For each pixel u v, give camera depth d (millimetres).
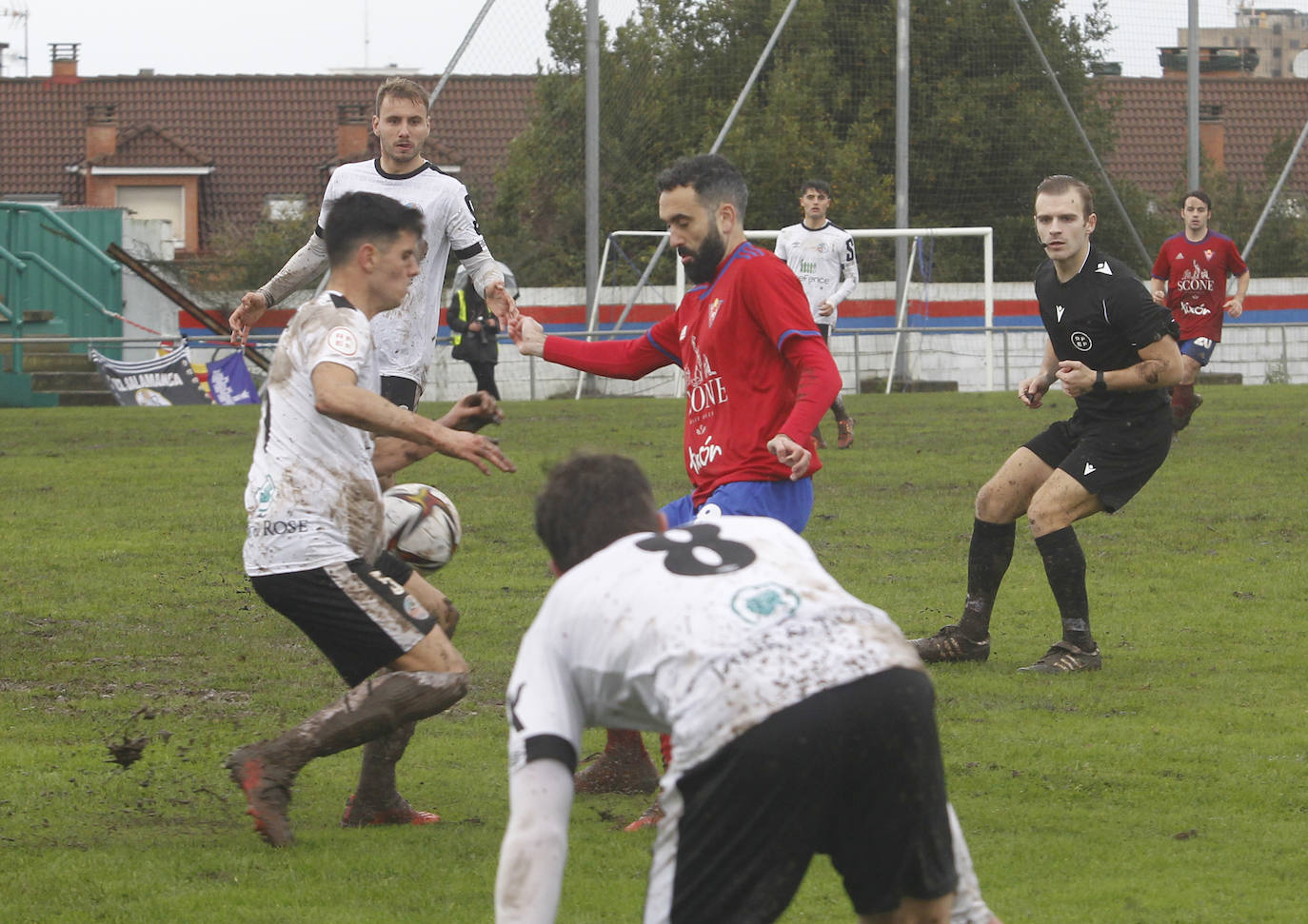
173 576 17812
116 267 54125
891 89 61312
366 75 88062
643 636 5797
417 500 10688
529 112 66188
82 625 15531
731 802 5637
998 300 58719
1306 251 63094
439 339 52000
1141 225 60844
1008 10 61344
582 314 56781
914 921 6051
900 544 19734
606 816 10148
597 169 50219
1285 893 8703
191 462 26797
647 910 5859
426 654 9398
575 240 58438
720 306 10547
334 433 9406
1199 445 29062
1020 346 56281
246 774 9289
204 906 8484
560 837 5805
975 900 6180
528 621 15758
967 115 60750
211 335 58062
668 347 11492
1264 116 78812
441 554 10711
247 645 14875
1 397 45438
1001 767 11133
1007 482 14352
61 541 19734
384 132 14203
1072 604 14125
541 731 5867
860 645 5742
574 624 5938
